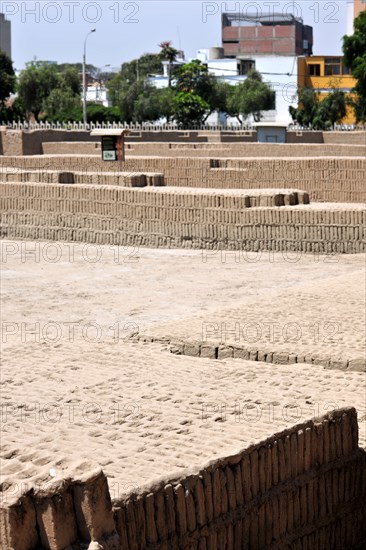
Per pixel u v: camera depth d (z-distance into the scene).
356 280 15.16
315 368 9.96
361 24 44.06
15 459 5.68
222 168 27.19
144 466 6.19
